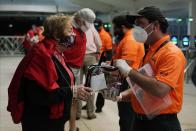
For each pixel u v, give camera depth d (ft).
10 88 8.11
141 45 12.50
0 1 82.53
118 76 8.71
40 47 8.01
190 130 17.20
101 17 89.81
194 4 45.88
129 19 8.31
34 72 7.79
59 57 8.64
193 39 37.83
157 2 52.11
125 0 61.26
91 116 19.17
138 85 7.82
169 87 7.55
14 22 91.20
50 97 7.91
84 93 8.50
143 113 8.29
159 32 7.98
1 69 43.27
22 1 83.10
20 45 68.33
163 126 7.97
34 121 8.15
